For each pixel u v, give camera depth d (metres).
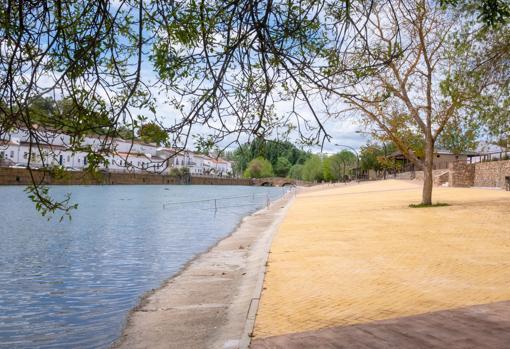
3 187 72.62
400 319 6.80
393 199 37.94
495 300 7.95
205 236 23.66
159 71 3.57
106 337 8.29
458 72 20.03
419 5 4.75
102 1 3.33
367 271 10.80
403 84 25.38
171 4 3.51
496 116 21.53
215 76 3.49
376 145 27.94
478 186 52.81
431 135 27.52
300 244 15.64
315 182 158.38
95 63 3.39
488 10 4.11
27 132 3.27
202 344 7.19
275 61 3.42
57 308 10.32
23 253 18.03
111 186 104.12
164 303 10.20
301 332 6.54
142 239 22.39
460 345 5.49
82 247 19.66
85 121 3.38
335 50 3.62
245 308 8.85
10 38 3.17
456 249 13.44
